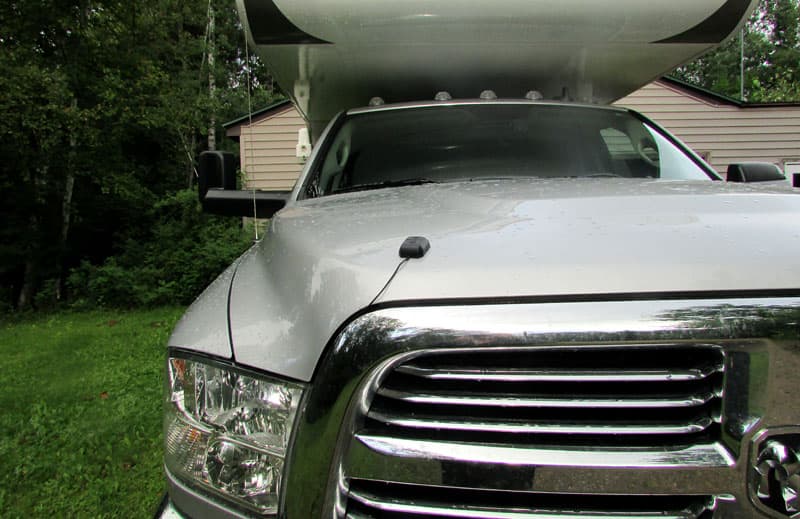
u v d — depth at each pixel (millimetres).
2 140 9883
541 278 1055
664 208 1347
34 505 2918
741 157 12656
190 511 1234
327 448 1057
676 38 2762
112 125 10797
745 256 1086
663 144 2807
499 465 1010
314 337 1118
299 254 1351
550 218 1315
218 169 2633
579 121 2871
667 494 999
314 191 2459
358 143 2748
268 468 1128
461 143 2727
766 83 38875
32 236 11484
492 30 2652
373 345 1042
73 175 11320
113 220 13180
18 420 4074
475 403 1027
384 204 1726
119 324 8320
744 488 997
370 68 2996
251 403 1162
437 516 1040
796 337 1012
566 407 1017
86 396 4602
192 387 1266
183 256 10492
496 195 1606
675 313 1012
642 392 1021
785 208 1347
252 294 1392
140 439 3648
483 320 1023
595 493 1004
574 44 2762
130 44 11234
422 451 1023
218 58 18719
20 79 9086
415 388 1049
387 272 1119
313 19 2609
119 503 2902
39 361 5867
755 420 1002
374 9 2590
